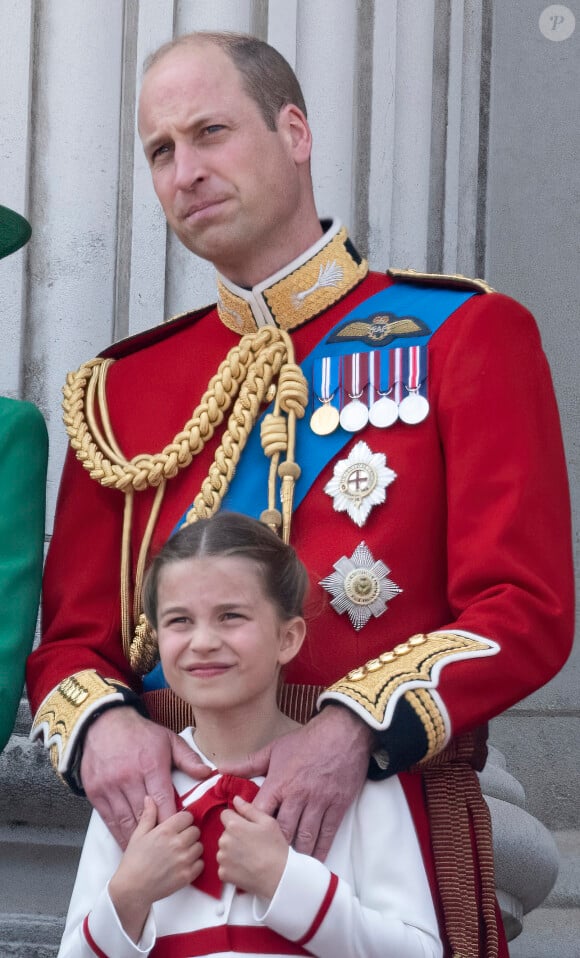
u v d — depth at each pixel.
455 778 9.49
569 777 15.89
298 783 8.69
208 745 9.11
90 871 9.13
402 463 9.88
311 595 9.74
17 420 11.30
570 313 16.73
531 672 9.23
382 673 9.04
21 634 10.67
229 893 8.57
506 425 9.77
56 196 15.00
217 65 10.55
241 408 10.40
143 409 11.05
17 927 11.66
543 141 16.84
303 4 15.41
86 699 9.65
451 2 15.80
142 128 10.71
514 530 9.47
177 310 14.80
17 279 14.78
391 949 8.42
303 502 10.02
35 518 11.18
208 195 10.43
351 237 15.16
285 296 10.70
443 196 15.48
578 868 14.83
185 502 10.52
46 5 15.27
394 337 10.27
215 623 8.83
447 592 9.73
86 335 14.77
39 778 12.53
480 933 9.26
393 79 15.41
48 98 15.14
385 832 8.84
